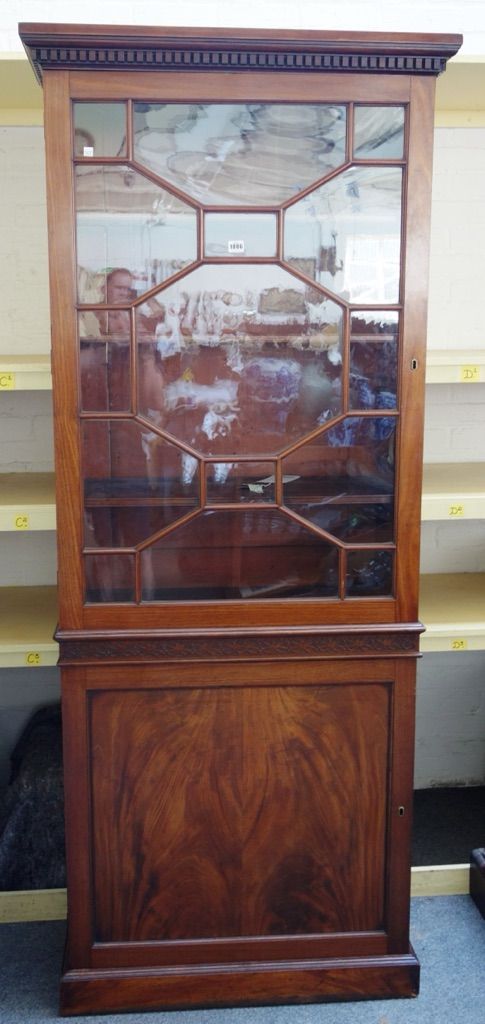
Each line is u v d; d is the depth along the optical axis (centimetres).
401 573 184
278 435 179
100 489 178
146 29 160
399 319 177
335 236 173
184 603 182
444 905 226
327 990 195
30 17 229
